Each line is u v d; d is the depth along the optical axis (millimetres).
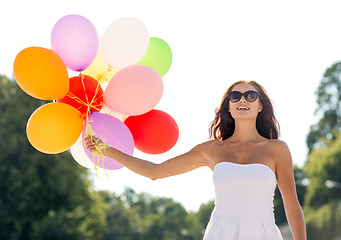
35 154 29016
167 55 5555
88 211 31359
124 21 5133
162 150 5211
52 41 4895
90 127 4590
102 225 32875
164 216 76312
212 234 3811
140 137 5148
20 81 4594
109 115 4859
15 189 28016
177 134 5254
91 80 5004
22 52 4594
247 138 4055
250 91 4043
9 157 28531
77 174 30141
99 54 5246
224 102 4293
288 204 3938
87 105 4867
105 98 4969
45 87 4594
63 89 4715
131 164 4367
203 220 78062
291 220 3922
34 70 4527
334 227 36688
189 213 78375
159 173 4242
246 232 3742
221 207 3842
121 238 64625
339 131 45188
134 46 5090
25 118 29016
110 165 4703
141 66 5031
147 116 5191
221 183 3857
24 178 28203
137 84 4895
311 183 41844
